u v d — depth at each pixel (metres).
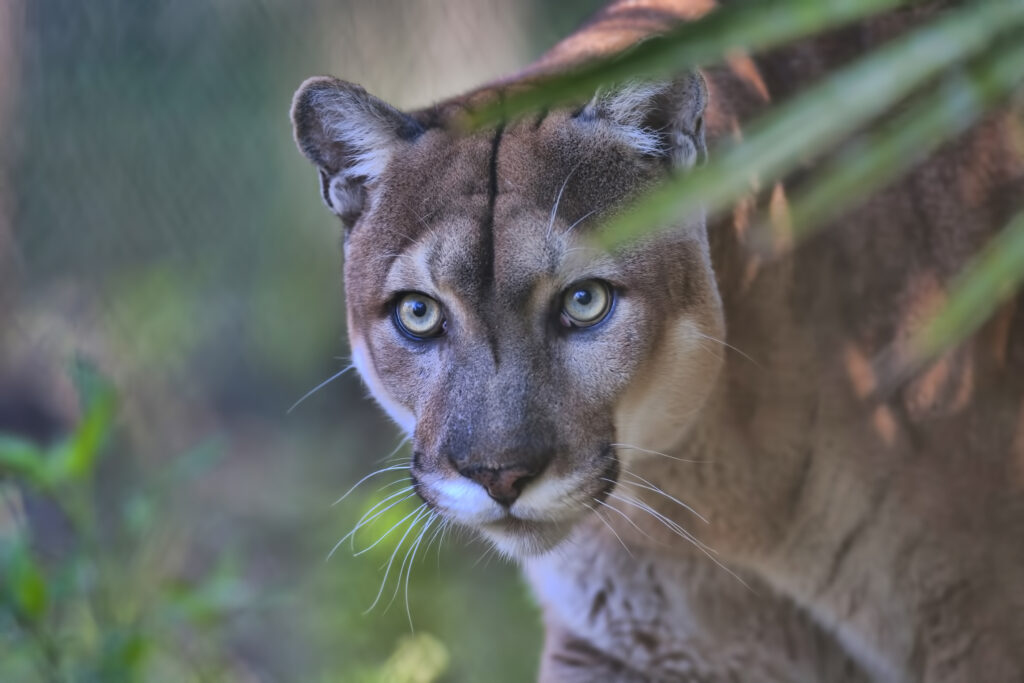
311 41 11.52
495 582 11.64
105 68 11.49
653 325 5.95
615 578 7.55
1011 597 6.85
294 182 12.48
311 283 13.23
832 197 3.78
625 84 5.95
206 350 13.66
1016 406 6.75
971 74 3.60
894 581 6.99
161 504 12.38
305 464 14.32
